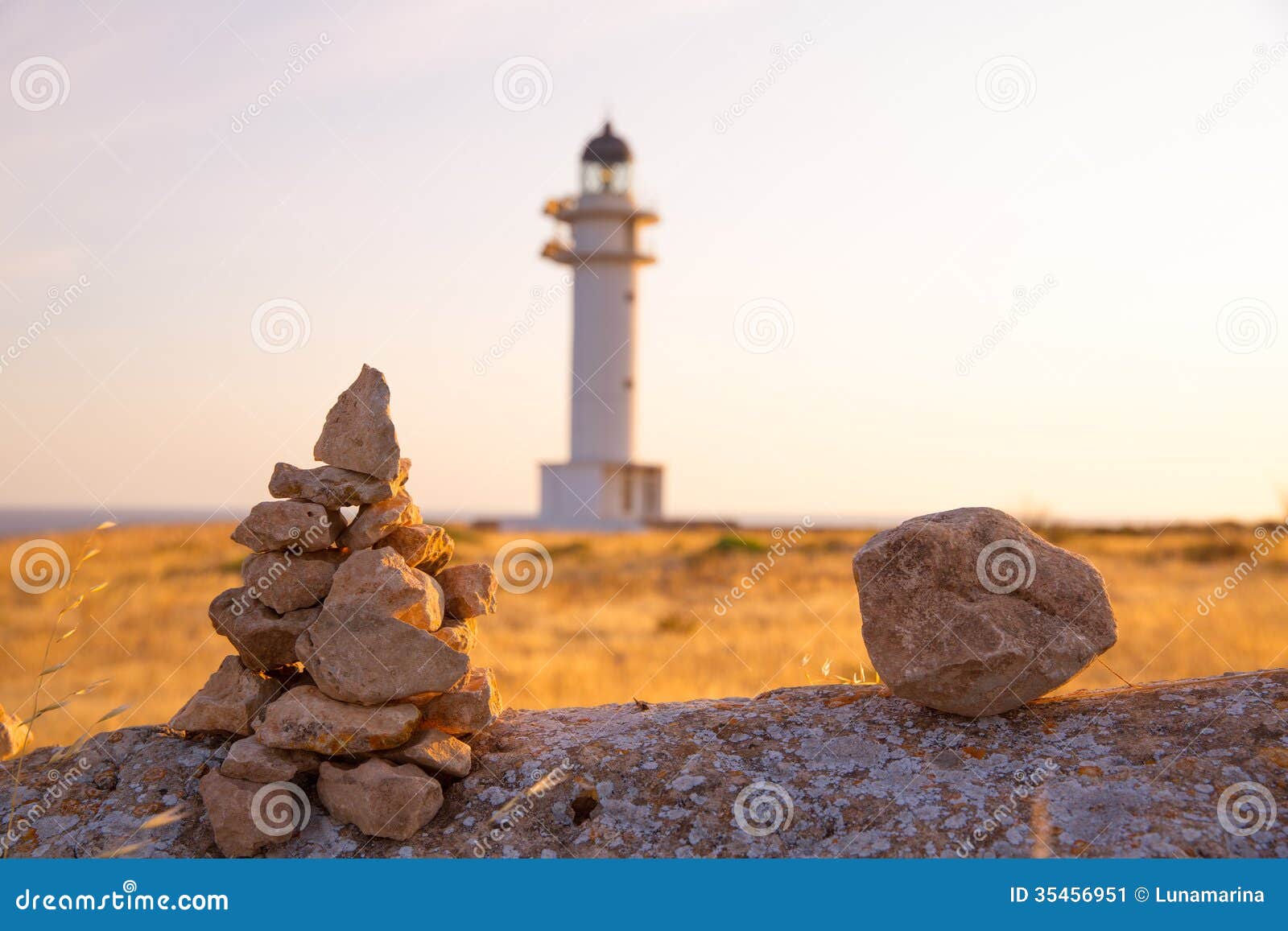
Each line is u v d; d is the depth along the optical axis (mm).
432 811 3383
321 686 3443
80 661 12727
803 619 15727
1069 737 3455
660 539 31859
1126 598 15312
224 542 26938
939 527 3588
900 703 3818
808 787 3355
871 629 3564
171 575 21172
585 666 11664
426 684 3445
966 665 3389
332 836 3354
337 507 3766
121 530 27797
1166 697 3619
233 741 3791
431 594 3672
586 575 22953
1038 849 2988
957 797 3221
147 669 12078
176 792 3541
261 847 3301
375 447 3779
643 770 3506
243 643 3668
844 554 27031
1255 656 10688
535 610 17594
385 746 3410
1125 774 3219
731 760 3533
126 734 3871
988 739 3502
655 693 10242
